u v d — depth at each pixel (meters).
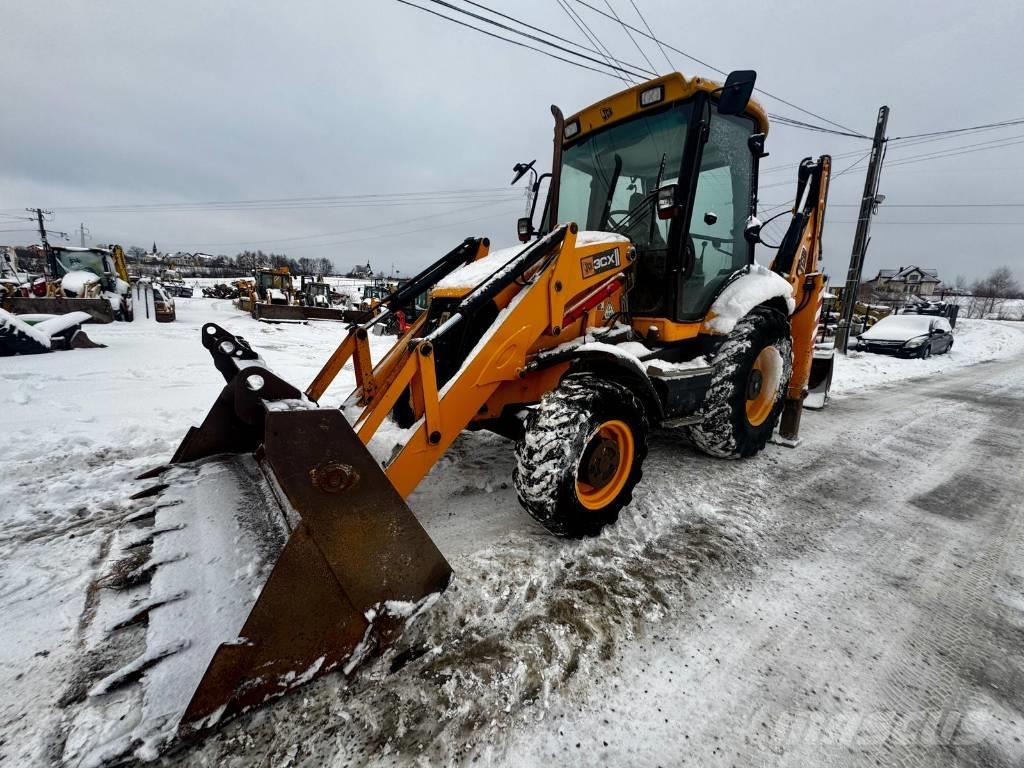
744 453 3.48
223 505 1.98
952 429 4.95
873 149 12.25
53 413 3.98
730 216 3.43
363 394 2.60
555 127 2.68
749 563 2.23
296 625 1.31
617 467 2.38
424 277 3.00
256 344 9.39
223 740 1.26
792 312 3.79
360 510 1.45
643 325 3.10
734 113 2.50
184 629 1.39
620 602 1.88
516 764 1.24
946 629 1.84
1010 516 2.88
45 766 1.17
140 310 13.65
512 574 2.01
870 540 2.51
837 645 1.73
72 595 1.82
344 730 1.30
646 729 1.36
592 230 3.42
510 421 2.82
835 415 5.39
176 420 3.95
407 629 1.56
